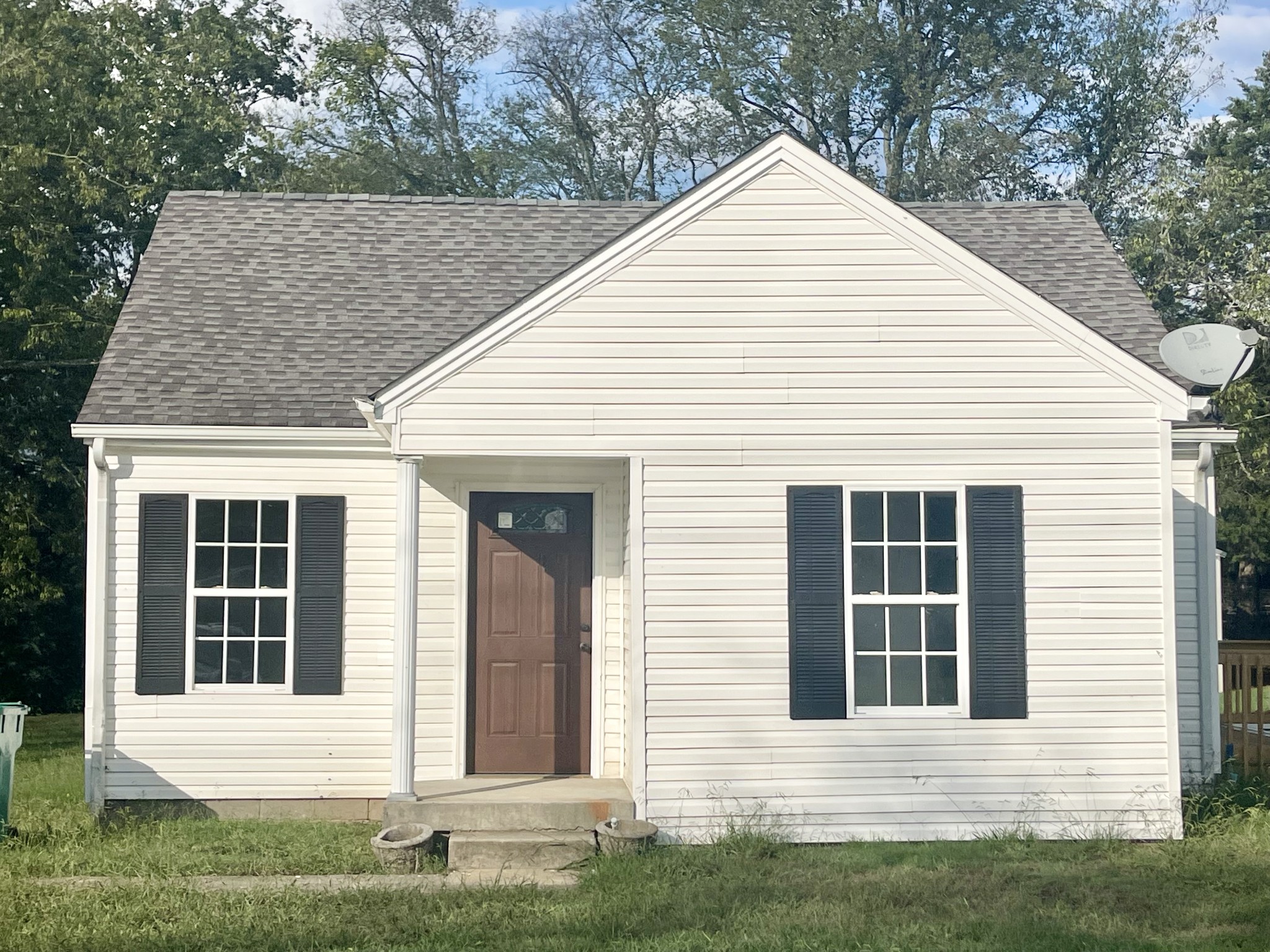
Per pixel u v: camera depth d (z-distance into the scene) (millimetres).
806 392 11914
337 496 13164
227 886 10164
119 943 8555
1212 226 29219
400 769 11664
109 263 29172
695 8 35594
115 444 12922
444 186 39594
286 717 13000
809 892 9766
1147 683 11812
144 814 12797
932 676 11914
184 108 31375
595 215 16719
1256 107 40438
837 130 34969
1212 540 13812
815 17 34562
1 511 25094
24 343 23625
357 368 13906
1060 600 11836
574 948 8406
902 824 11656
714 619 11750
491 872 10758
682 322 11891
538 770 13242
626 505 13086
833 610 11773
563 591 13398
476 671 13289
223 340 14133
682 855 10922
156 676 12828
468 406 11742
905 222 11977
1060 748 11742
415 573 11797
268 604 13172
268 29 36594
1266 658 13992
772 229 11984
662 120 39250
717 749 11664
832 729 11695
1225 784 12977
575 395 11797
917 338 11961
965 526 11844
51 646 26734
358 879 10391
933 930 8805
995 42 34594
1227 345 12109
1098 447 11945
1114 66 34969
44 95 25469
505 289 15289
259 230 15938
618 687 13211
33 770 15867
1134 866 10609
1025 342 11984
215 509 13117
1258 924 8898
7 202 23891
